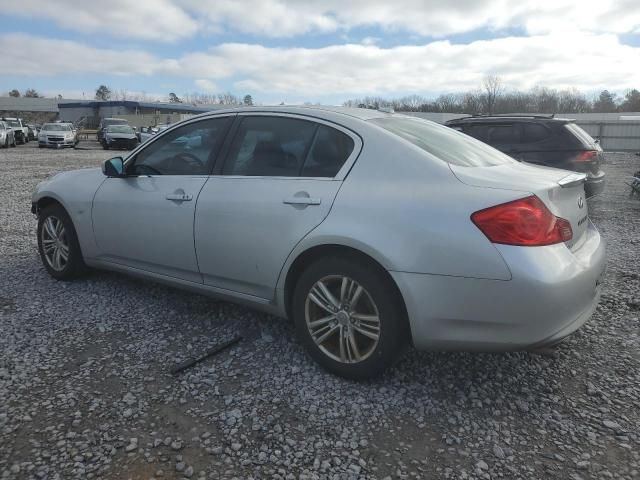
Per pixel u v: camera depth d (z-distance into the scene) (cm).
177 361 330
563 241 278
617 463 240
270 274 328
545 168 352
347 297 301
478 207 266
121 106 6031
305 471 234
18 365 321
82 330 373
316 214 305
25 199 1016
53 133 3059
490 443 255
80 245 453
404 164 296
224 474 231
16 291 452
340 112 339
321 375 315
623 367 328
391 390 299
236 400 288
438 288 269
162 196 383
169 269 391
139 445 249
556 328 265
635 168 1828
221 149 368
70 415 271
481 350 273
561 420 273
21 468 231
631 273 514
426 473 234
